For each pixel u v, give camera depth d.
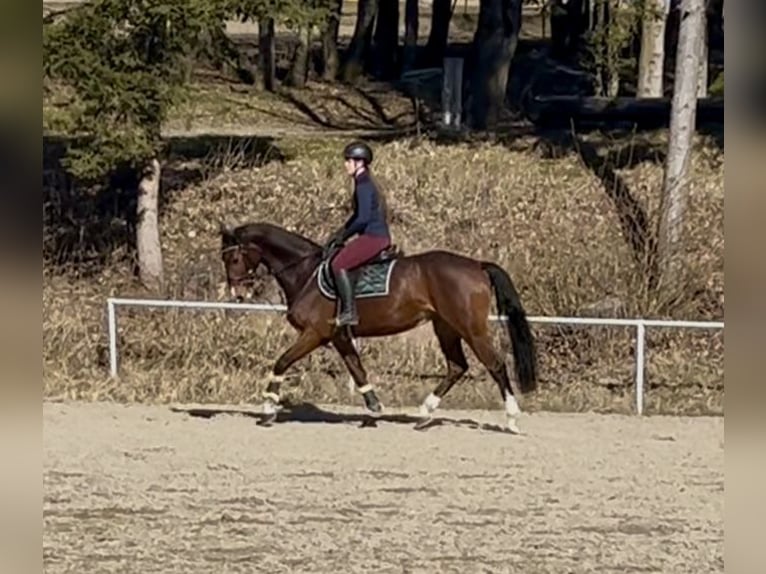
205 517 11.26
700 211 21.11
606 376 17.81
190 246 21.84
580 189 22.02
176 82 19.47
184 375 17.88
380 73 34.69
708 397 17.30
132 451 13.91
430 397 15.31
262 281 18.58
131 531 10.77
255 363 18.19
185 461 13.48
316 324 14.80
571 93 32.56
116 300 17.44
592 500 11.96
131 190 22.77
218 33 19.30
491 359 14.68
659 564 9.89
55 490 12.16
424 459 13.65
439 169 22.69
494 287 14.90
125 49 19.02
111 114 19.45
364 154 14.61
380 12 34.88
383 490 12.28
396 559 9.95
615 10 22.58
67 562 9.85
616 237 20.91
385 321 14.56
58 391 17.34
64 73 18.80
